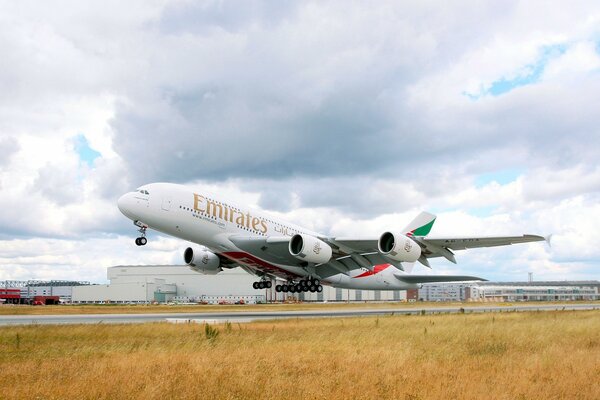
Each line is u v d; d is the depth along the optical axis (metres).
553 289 140.12
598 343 18.70
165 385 10.41
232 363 13.24
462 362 14.05
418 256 31.95
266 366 12.77
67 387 10.38
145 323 27.61
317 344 17.64
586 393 10.28
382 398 9.88
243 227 33.56
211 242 32.56
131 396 9.66
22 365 13.28
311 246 31.53
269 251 33.78
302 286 38.47
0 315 38.72
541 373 12.10
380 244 31.86
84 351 16.12
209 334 19.69
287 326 25.80
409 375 11.85
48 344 18.33
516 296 137.75
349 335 20.88
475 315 36.97
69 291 129.50
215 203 32.34
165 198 30.25
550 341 19.11
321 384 10.78
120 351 16.08
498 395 10.01
